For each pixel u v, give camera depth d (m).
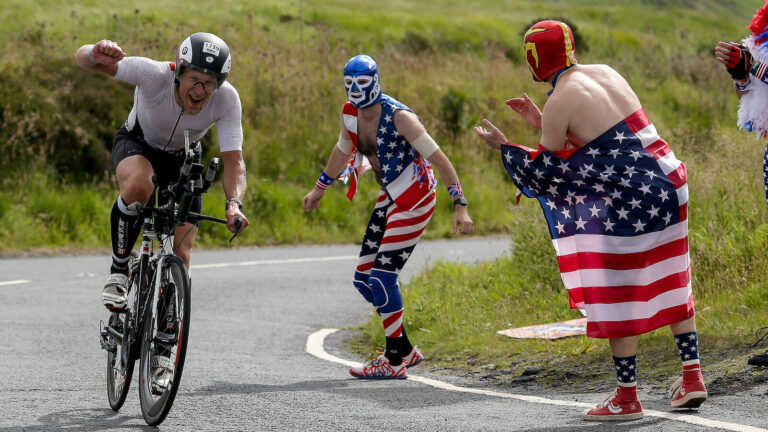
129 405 8.60
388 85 41.34
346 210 32.50
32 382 9.59
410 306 14.80
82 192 29.16
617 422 7.45
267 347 12.71
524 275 16.16
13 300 16.34
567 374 9.92
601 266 7.47
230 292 18.22
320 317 15.66
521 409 8.23
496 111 42.16
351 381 10.05
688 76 48.69
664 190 7.41
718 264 13.10
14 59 32.72
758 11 8.63
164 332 7.58
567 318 13.36
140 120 8.80
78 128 30.47
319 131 36.44
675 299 7.45
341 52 44.19
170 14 49.16
